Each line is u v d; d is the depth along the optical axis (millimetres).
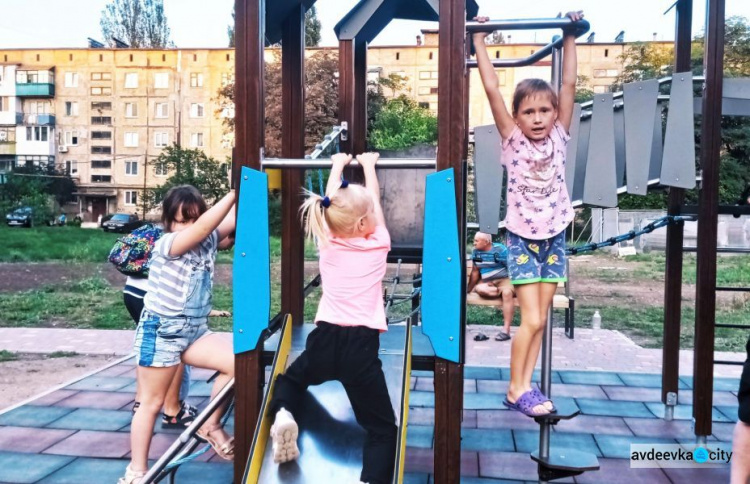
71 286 12000
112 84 39031
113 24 47875
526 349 2766
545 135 2729
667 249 4410
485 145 3803
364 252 2523
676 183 3760
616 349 6777
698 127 11820
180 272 3062
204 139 38344
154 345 3014
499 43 33125
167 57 38250
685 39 4133
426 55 35094
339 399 2738
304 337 3123
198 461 3758
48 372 5742
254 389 2676
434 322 2549
